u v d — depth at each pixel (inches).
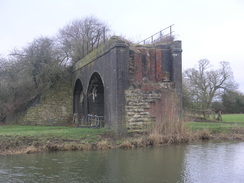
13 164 514.9
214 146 705.0
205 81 1781.5
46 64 1194.6
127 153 614.5
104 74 842.8
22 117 1147.3
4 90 1167.0
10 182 409.4
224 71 1779.0
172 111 796.6
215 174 458.0
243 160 551.8
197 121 1180.5
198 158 568.4
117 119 746.2
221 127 896.3
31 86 1206.9
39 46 1230.9
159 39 902.4
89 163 524.1
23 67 1199.6
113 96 772.0
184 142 761.6
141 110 777.6
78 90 1196.5
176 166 504.7
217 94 1797.5
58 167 493.4
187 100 1664.6
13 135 671.1
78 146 656.4
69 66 1258.6
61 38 1491.1
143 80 801.6
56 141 666.2
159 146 703.7
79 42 1376.7
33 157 573.3
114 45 762.2
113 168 489.4
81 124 1062.4
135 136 754.8
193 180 426.6
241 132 866.1
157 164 519.5
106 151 637.3
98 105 1029.8
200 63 1872.5
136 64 796.6
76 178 429.4
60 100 1201.4
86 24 1549.0
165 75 833.5
